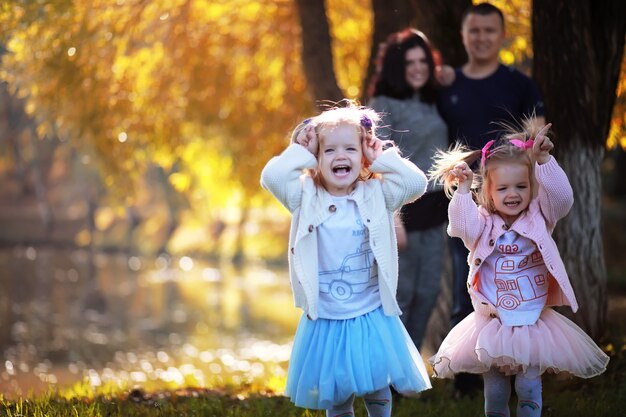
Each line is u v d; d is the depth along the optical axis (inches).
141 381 751.1
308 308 316.2
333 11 869.2
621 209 1818.4
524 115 443.5
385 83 455.5
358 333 311.9
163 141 868.6
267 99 899.4
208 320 1357.0
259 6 849.5
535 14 517.0
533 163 335.9
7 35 709.3
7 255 2844.5
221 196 1266.0
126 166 847.7
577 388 487.5
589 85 513.0
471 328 336.2
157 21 811.4
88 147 850.1
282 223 2977.4
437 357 336.2
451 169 346.9
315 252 319.6
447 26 565.3
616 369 502.3
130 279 2084.2
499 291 332.2
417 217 451.5
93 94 775.1
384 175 328.2
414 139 448.8
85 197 3506.4
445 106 457.1
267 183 323.9
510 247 333.7
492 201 340.5
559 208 330.6
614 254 1556.3
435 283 461.1
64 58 724.0
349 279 319.6
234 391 522.9
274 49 883.4
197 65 852.6
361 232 322.7
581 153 523.2
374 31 636.7
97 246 3353.8
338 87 673.0
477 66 455.5
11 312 1398.9
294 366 318.0
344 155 321.1
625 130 690.8
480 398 446.6
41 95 768.9
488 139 445.4
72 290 1781.5
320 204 322.3
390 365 307.6
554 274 326.0
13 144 3668.8
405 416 419.8
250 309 1509.6
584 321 534.3
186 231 3270.2
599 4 519.5
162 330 1236.5
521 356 317.1
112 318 1360.7
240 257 2807.6
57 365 920.9
